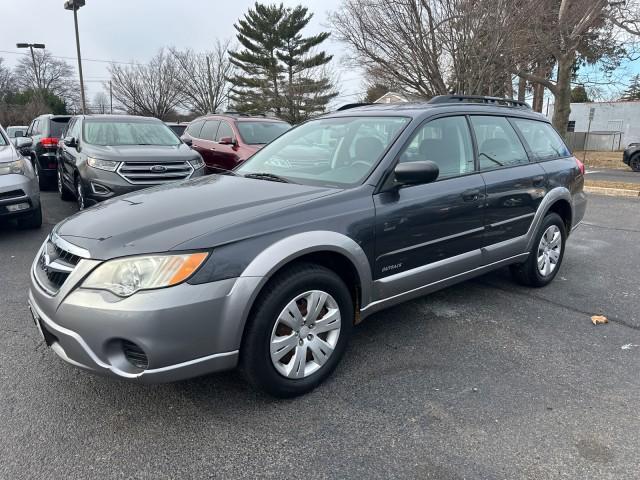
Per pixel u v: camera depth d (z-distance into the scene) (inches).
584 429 103.1
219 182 141.2
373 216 123.2
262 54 1713.8
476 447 97.4
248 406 111.0
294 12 1681.8
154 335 93.0
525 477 89.5
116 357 96.6
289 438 100.2
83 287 98.0
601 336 148.3
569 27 504.7
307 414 108.2
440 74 465.1
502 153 167.0
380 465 92.5
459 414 108.2
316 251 112.1
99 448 96.7
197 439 99.7
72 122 367.2
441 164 145.2
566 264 225.0
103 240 102.5
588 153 1288.1
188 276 95.6
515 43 437.7
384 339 144.6
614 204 408.5
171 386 118.5
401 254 131.5
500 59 434.9
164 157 285.4
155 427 103.4
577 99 1863.9
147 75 1599.4
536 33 466.9
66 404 110.9
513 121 177.0
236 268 100.0
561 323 157.5
